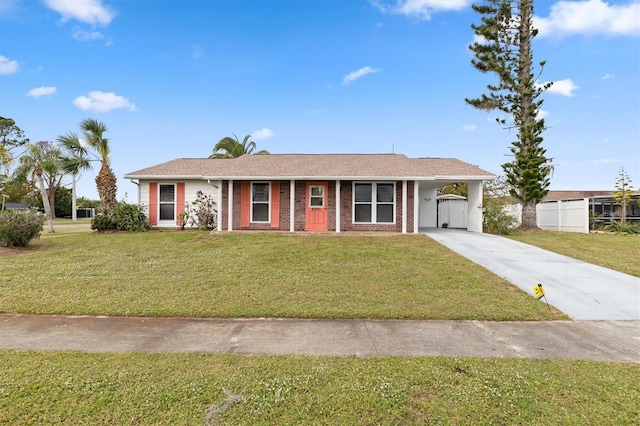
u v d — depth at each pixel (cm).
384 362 356
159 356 367
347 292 625
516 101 1664
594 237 1328
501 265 836
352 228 1445
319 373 329
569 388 304
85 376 317
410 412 266
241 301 570
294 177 1385
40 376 316
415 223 1407
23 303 550
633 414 265
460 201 1862
